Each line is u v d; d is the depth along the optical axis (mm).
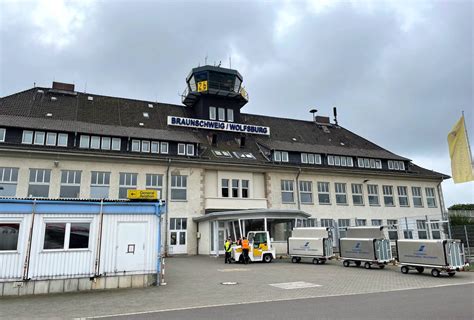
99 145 26766
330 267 19531
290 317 8086
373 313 8359
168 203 27766
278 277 15383
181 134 30844
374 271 17656
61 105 29984
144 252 13586
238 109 37219
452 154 22703
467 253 24500
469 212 38406
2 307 9961
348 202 34688
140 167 27516
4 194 23656
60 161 25344
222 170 30391
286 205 32094
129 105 33781
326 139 40156
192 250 27812
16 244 12086
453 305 9188
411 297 10523
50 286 12172
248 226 25391
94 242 13031
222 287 12852
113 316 8695
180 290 12406
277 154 32750
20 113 26969
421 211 37938
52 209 12688
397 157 38656
